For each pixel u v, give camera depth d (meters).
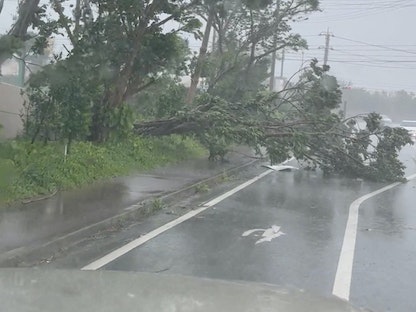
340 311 2.52
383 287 6.39
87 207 9.60
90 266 6.78
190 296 2.51
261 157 18.30
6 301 2.20
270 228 9.38
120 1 13.50
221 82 24.05
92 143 14.43
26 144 12.00
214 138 16.66
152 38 14.71
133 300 2.35
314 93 17.64
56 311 2.10
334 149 17.16
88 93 12.80
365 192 14.82
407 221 10.80
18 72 15.60
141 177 13.41
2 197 9.24
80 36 13.29
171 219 9.81
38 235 7.59
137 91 15.56
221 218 10.07
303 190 14.44
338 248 8.20
